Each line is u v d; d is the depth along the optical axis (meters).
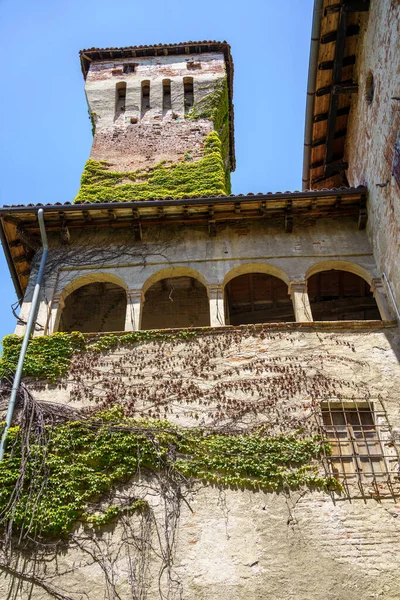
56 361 12.66
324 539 9.91
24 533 10.06
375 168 14.84
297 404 11.79
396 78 13.08
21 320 13.89
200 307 18.06
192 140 21.64
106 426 11.37
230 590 9.36
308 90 16.72
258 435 11.29
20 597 9.42
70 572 9.67
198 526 10.12
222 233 15.77
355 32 15.97
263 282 17.84
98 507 10.39
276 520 10.17
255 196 15.13
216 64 25.64
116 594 9.38
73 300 18.02
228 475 10.75
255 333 13.11
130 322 13.93
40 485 10.55
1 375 12.37
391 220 13.55
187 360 12.64
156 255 15.33
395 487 10.59
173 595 9.33
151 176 19.64
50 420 11.50
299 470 10.77
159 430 11.33
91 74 25.44
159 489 10.60
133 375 12.41
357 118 16.75
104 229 15.91
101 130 22.55
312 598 9.24
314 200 15.37
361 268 14.77
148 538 10.00
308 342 12.91
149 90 24.64
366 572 9.51
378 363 12.52
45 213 15.18
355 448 11.28
